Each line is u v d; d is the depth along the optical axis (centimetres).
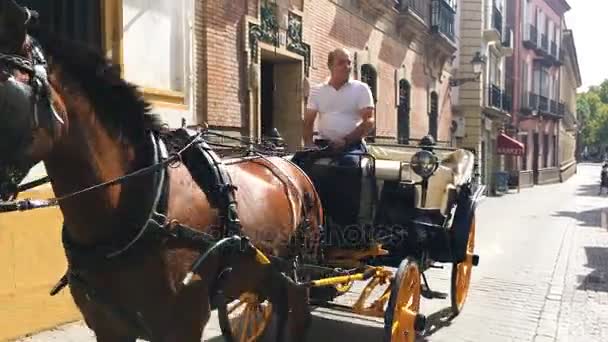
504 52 3008
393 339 440
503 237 1281
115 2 621
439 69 1919
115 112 277
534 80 4088
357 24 1241
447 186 571
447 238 550
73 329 564
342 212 471
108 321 296
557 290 770
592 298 734
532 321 627
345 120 505
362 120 497
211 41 775
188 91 728
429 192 557
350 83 510
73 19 591
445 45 1858
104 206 269
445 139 2062
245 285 357
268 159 425
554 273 884
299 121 1006
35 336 541
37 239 546
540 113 4081
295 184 416
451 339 558
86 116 262
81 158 260
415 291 483
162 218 278
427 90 1798
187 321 295
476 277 848
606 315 656
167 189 286
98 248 271
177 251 287
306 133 522
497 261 980
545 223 1573
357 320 594
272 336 539
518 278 846
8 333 526
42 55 241
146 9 664
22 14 221
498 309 672
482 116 2541
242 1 838
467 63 2419
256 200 357
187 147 312
